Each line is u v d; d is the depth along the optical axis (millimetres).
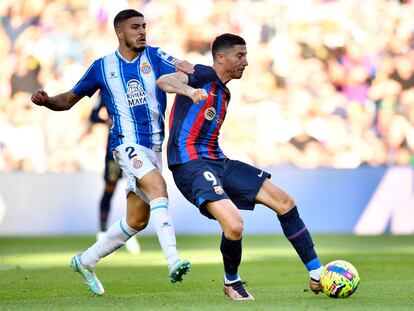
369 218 56281
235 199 22359
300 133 64250
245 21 67438
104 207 46250
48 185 56375
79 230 56219
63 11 65875
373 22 67438
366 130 64375
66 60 65188
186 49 67562
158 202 22500
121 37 23625
